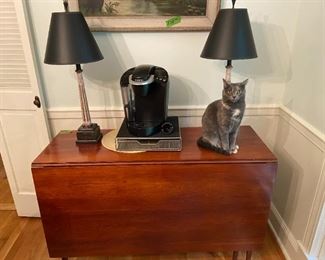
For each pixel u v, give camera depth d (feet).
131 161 4.04
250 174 4.11
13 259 5.30
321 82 4.19
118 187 4.14
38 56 5.04
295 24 4.96
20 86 5.15
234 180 4.15
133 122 4.53
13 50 4.86
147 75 4.12
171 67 5.22
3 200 6.99
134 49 5.06
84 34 3.91
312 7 4.42
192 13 4.77
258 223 4.46
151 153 4.29
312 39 4.43
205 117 4.36
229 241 4.61
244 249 4.69
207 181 4.15
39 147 5.65
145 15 4.77
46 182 4.07
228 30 3.82
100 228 4.43
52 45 3.80
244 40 3.85
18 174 5.90
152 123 4.45
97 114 5.53
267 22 4.95
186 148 4.45
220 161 4.06
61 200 4.19
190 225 4.47
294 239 4.99
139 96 4.34
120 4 4.69
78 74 4.32
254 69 5.29
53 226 4.38
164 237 4.56
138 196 4.21
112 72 5.21
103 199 4.21
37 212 6.27
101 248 4.60
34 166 3.98
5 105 5.30
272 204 6.04
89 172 4.02
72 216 4.31
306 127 4.56
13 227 6.09
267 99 5.55
